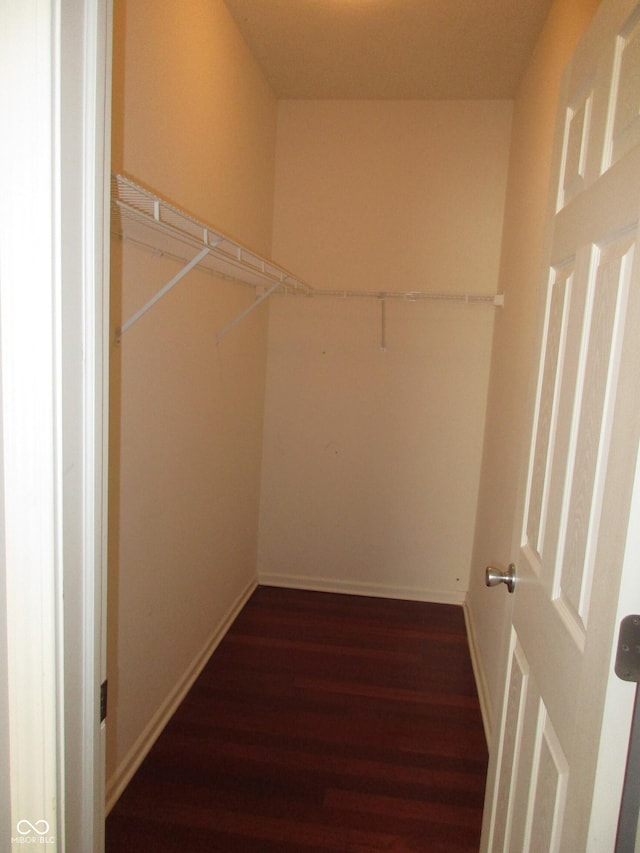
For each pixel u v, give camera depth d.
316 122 2.94
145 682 1.84
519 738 1.08
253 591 3.17
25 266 0.60
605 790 0.67
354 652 2.55
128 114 1.46
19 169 0.59
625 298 0.73
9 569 0.66
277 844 1.53
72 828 0.73
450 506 3.08
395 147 2.91
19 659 0.67
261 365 3.02
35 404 0.62
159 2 1.60
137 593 1.74
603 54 0.89
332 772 1.80
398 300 2.98
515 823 1.04
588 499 0.81
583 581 0.80
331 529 3.20
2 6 0.58
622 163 0.76
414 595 3.16
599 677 0.68
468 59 2.44
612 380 0.75
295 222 3.01
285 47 2.42
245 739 1.94
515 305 2.28
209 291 2.16
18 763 0.69
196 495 2.18
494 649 2.12
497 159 2.84
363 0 2.07
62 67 0.59
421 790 1.75
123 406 1.57
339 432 3.12
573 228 0.98
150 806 1.64
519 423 2.02
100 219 0.67
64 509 0.66
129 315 1.56
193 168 1.91
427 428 3.05
